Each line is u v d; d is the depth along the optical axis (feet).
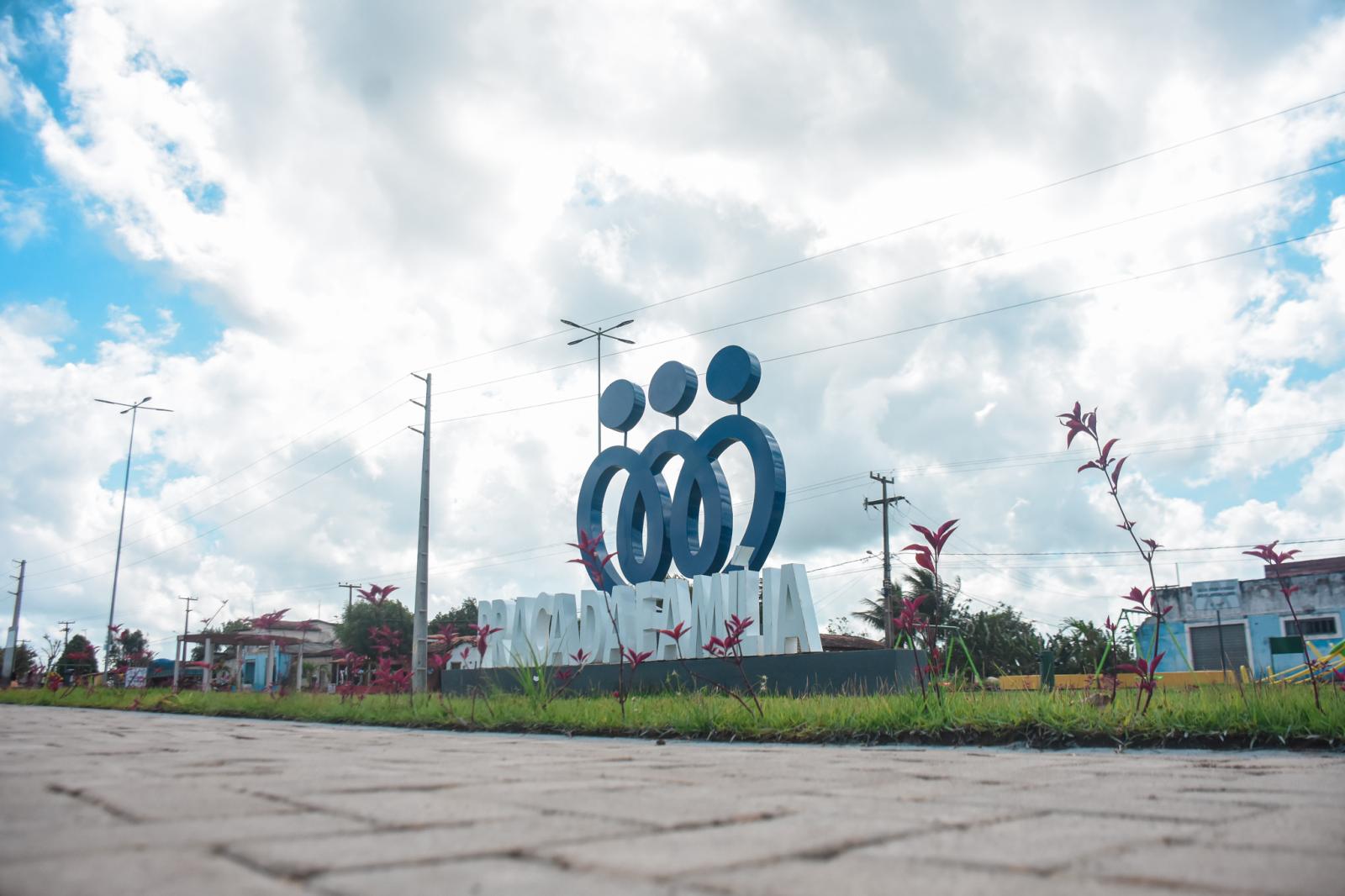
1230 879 5.12
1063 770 12.37
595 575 62.34
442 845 5.95
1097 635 22.26
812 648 47.42
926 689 22.22
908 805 8.22
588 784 9.94
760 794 9.09
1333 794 9.25
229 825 6.75
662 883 4.89
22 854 5.55
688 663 50.52
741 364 55.42
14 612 132.05
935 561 22.75
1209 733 17.04
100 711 49.16
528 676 34.24
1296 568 99.71
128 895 4.48
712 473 55.47
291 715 40.24
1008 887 4.88
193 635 67.51
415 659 61.62
